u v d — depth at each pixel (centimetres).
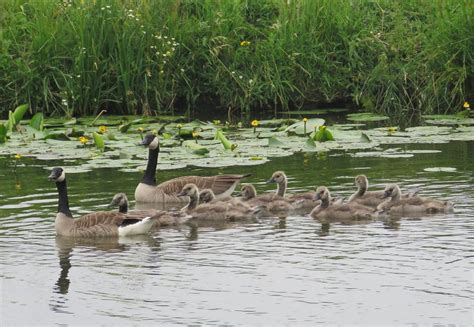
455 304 1312
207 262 1508
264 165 2186
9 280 1448
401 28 2945
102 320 1291
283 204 1845
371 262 1482
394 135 2453
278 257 1523
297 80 2925
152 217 1706
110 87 2864
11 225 1736
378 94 2909
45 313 1320
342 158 2248
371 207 1830
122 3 2931
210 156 2231
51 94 2806
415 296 1341
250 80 2847
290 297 1347
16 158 2284
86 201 1886
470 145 2380
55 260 1540
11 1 2938
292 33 2936
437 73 2864
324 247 1570
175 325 1266
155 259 1534
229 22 2947
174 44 2864
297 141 2398
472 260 1479
